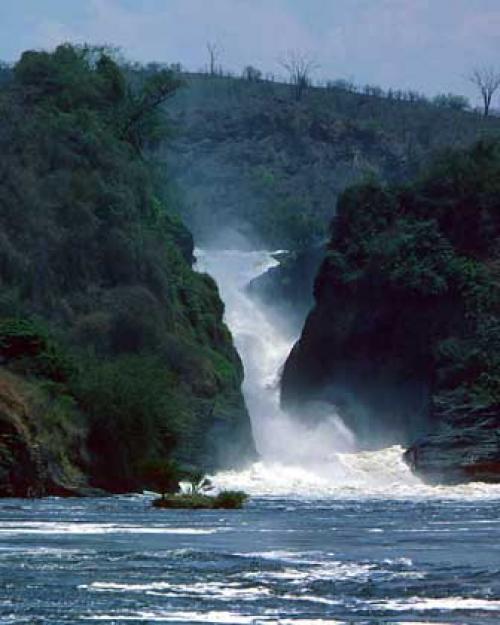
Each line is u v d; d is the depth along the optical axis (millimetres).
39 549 64062
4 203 155125
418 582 53219
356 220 196750
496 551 65312
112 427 112812
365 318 190250
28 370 114812
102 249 158375
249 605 48188
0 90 183000
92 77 189125
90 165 169000
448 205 193875
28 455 104812
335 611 47125
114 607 47594
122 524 80000
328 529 79000
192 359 154125
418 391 184000
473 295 183500
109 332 150625
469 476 160500
